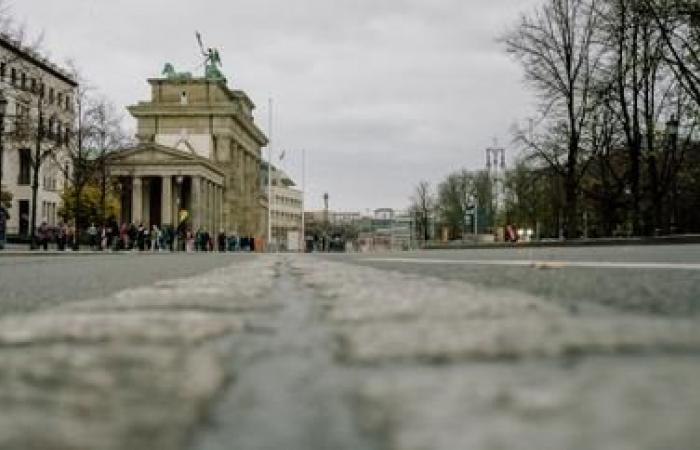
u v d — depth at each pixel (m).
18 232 96.62
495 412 1.47
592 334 2.35
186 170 104.75
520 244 52.00
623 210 54.81
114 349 2.41
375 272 8.66
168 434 1.44
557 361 1.94
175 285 6.19
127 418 1.56
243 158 135.88
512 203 93.75
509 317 3.00
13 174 98.06
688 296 4.46
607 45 42.25
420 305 3.63
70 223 86.75
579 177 48.50
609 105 43.16
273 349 2.38
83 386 1.86
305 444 1.36
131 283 8.05
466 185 129.75
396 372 1.91
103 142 65.94
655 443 1.25
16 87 54.03
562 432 1.32
